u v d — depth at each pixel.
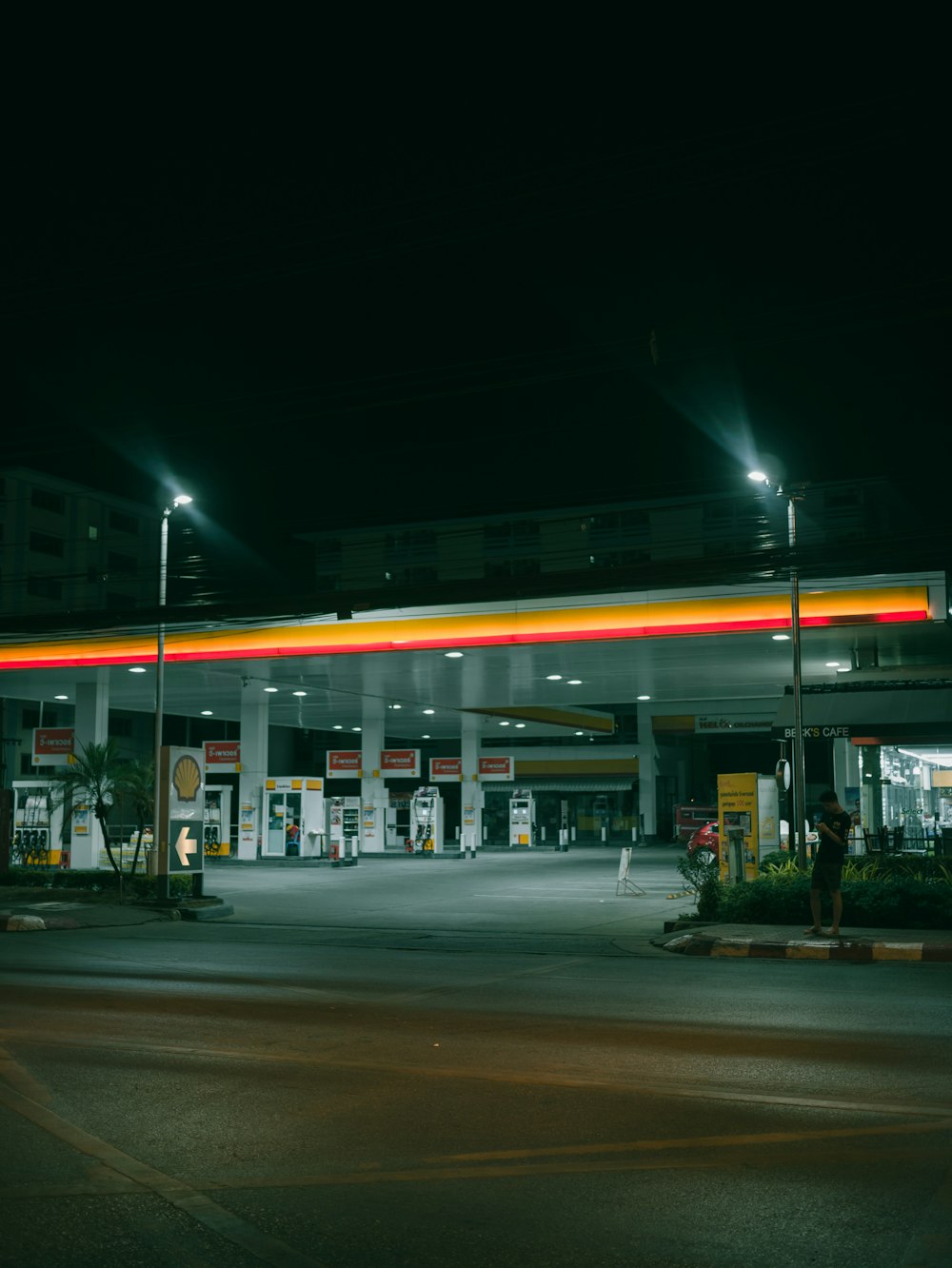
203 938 19.84
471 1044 9.57
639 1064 8.72
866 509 47.19
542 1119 7.12
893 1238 5.09
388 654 30.95
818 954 16.05
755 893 19.50
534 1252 4.95
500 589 21.19
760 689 40.78
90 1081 8.21
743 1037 9.84
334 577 61.97
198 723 84.44
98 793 29.14
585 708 60.09
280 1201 5.62
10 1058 9.04
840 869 17.03
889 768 31.45
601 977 14.15
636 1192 5.73
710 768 80.19
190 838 25.34
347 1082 8.16
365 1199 5.66
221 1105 7.52
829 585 25.48
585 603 27.94
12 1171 6.11
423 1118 7.19
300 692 42.19
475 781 53.28
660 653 30.44
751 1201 5.58
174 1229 5.22
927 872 21.91
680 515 54.72
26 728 74.31
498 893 30.30
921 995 12.34
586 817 67.94
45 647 35.50
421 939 19.67
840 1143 6.55
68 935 20.31
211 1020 10.81
